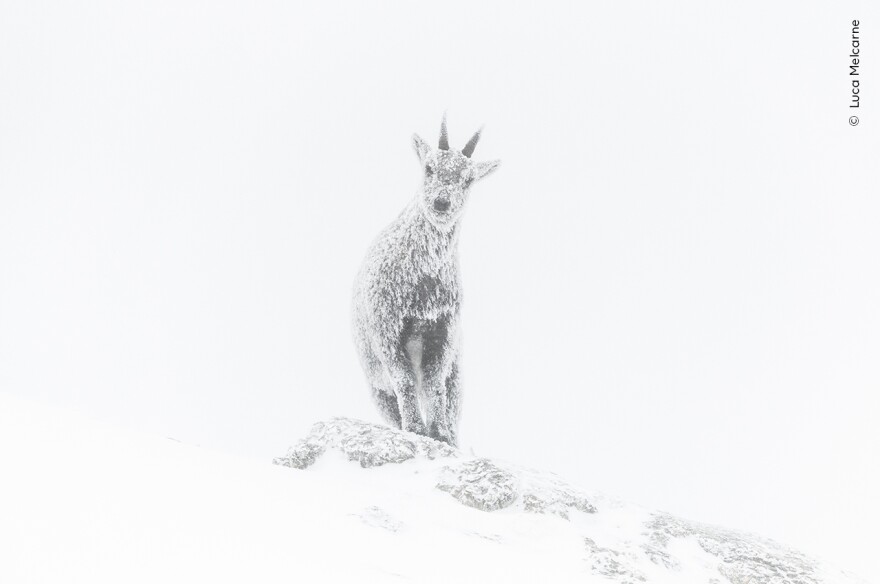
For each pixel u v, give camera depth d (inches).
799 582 815.7
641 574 745.0
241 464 756.0
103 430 731.4
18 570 418.9
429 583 572.1
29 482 547.8
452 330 1089.4
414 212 1072.2
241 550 529.7
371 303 1079.0
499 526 795.4
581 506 898.7
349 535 632.4
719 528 960.3
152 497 585.0
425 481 908.6
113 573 443.2
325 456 974.4
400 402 1059.9
